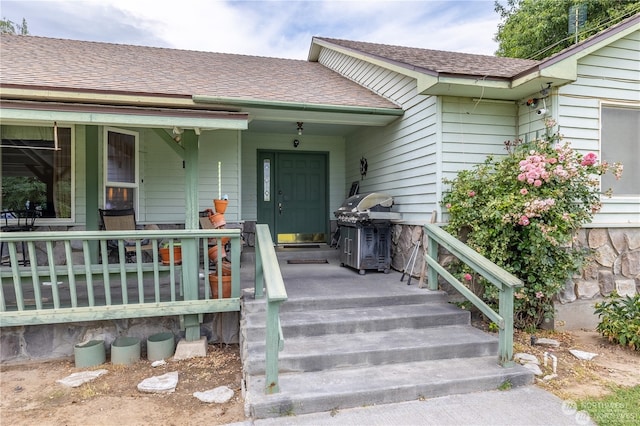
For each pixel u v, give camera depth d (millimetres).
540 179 4262
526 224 4141
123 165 6211
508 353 3400
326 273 5785
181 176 6734
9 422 2783
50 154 5656
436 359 3533
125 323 4195
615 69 5023
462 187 4727
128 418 2826
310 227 8398
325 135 8375
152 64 6602
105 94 4203
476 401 2998
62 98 4074
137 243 3857
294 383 3047
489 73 4641
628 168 5145
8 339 3893
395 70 5637
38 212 5625
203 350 4059
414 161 5520
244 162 8008
